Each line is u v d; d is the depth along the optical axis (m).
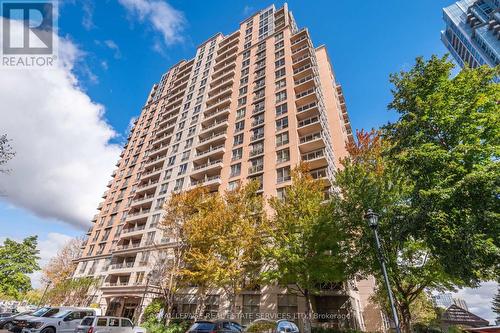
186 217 26.27
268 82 44.06
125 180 55.50
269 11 58.78
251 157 36.47
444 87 15.40
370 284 27.70
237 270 21.05
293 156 32.38
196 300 27.83
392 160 16.62
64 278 46.94
